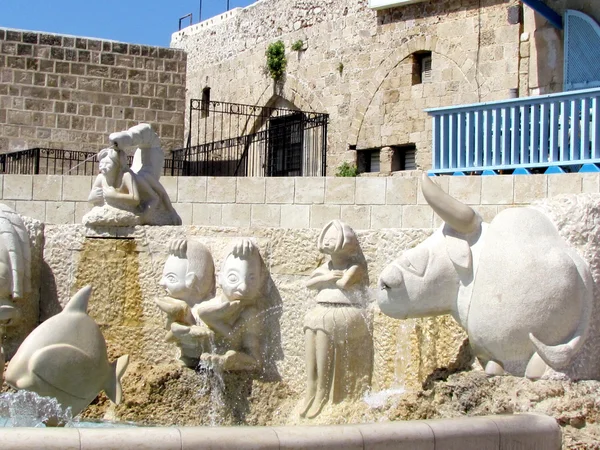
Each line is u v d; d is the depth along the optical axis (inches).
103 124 1149.7
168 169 1167.6
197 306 420.2
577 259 306.2
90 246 464.8
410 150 887.1
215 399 412.5
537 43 740.7
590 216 311.0
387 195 513.3
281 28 1055.6
